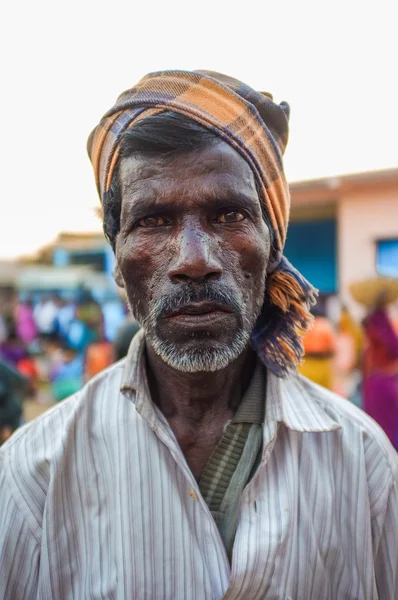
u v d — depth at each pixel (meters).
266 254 1.04
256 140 1.03
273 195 1.07
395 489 1.12
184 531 1.02
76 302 9.53
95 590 1.02
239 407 1.13
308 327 1.13
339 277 7.42
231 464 1.09
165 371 1.10
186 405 1.11
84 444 1.12
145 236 1.00
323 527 1.06
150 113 0.99
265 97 1.09
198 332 0.96
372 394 3.79
